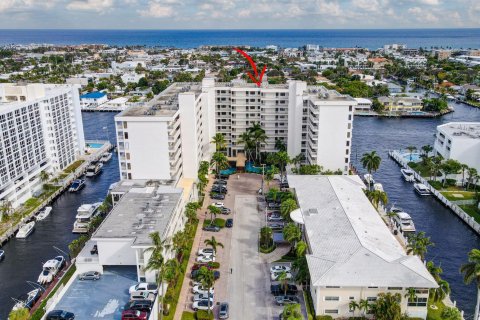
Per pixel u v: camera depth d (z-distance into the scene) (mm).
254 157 176250
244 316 85375
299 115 158500
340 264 86375
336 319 84250
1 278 105438
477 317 83438
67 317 78250
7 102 146750
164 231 92500
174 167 129000
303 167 145750
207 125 161625
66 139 177000
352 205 114875
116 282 89875
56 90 172625
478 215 133375
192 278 98625
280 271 97750
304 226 106250
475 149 162750
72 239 124500
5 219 131750
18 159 140125
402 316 82062
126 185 123125
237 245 112812
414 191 159250
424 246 94812
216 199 142375
